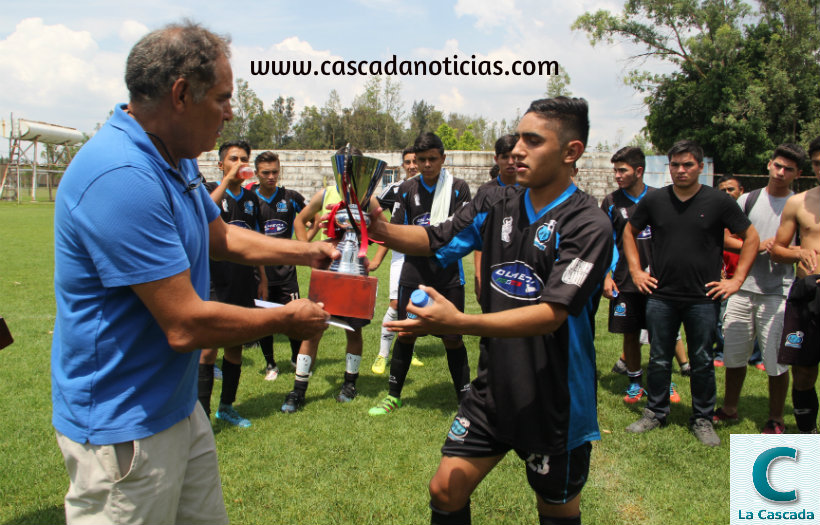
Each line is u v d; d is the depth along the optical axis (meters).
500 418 2.19
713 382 4.21
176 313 1.66
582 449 2.24
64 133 41.38
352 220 2.27
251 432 4.20
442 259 2.54
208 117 1.76
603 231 2.07
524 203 2.28
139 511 1.77
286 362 6.09
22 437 3.96
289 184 32.91
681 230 4.13
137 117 1.76
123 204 1.59
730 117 26.34
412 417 4.53
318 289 2.07
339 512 3.13
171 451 1.83
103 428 1.70
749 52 27.53
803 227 4.06
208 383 4.13
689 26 28.08
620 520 3.09
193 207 1.92
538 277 2.19
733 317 4.47
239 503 3.21
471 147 64.50
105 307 1.69
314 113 64.44
